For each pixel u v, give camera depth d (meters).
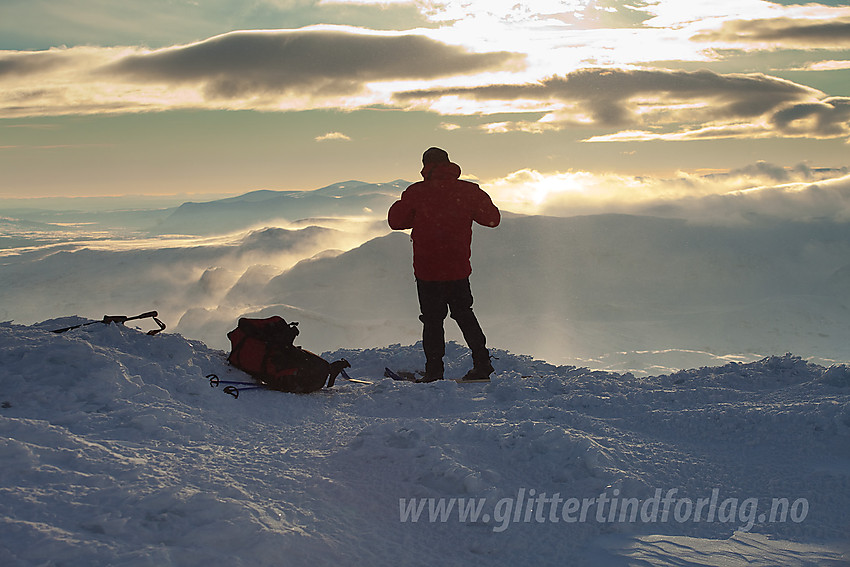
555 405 5.01
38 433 3.25
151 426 3.88
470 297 6.67
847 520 2.91
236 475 3.18
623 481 3.30
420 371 7.35
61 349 4.82
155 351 5.72
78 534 2.30
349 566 2.46
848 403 4.18
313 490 3.11
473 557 2.64
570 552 2.69
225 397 5.04
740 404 4.73
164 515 2.51
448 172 6.56
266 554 2.38
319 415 4.94
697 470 3.60
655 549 2.67
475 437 3.95
